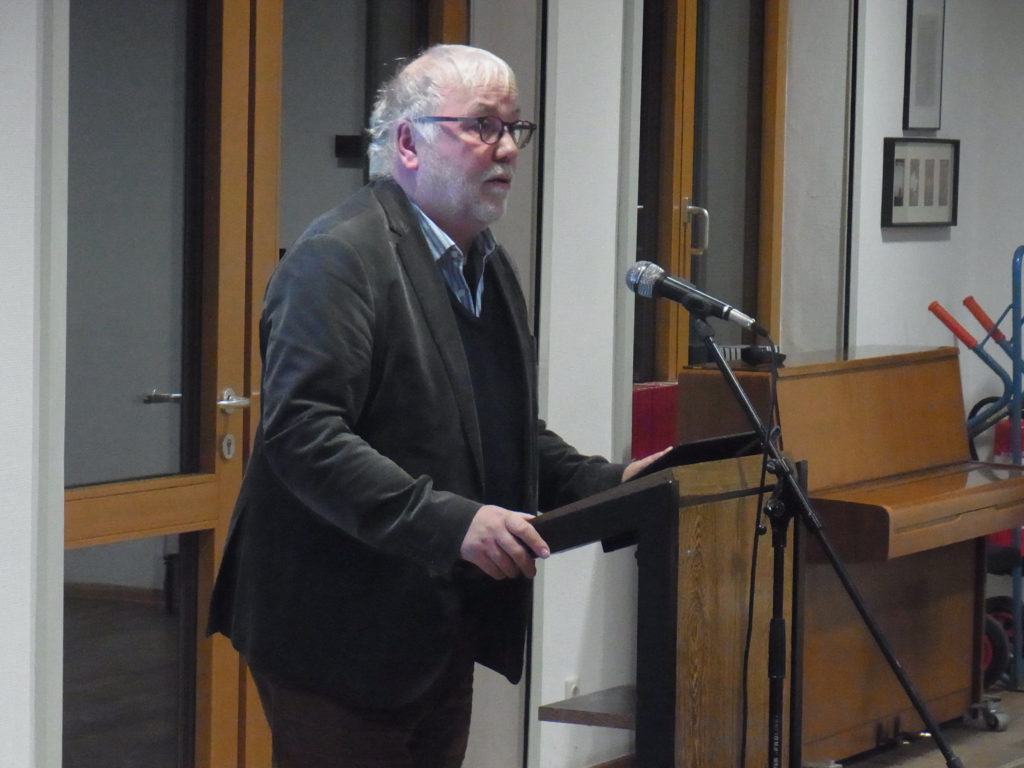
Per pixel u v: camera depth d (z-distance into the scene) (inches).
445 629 123.0
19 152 162.9
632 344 253.3
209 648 201.6
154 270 194.5
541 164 231.8
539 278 233.0
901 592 266.8
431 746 133.0
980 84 356.2
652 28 283.3
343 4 217.6
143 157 192.2
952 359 281.9
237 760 207.2
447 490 122.5
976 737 281.9
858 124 309.4
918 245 337.1
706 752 130.4
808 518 142.6
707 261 301.6
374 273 120.4
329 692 122.4
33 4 163.3
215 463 200.5
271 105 204.7
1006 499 255.8
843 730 255.8
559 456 140.2
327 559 122.0
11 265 162.6
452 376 123.7
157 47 193.0
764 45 311.7
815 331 315.3
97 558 186.9
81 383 185.9
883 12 316.8
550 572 242.7
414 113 126.4
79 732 186.7
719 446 138.9
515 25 232.2
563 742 248.2
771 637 143.0
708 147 299.0
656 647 116.7
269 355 118.5
